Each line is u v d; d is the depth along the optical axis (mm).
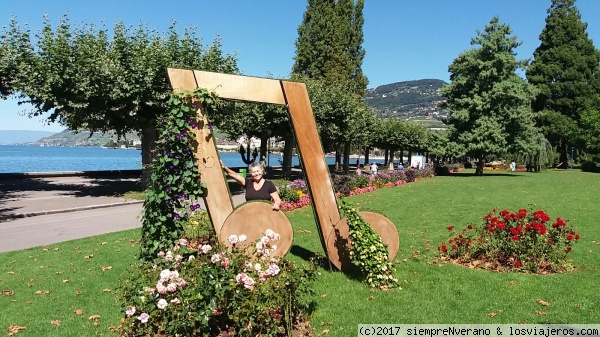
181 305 3834
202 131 6375
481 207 15945
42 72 16766
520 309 5402
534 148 37219
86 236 10484
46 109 18969
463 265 7523
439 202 17469
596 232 10789
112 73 16625
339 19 39812
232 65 20859
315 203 6996
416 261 7844
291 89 6898
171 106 6156
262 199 6672
